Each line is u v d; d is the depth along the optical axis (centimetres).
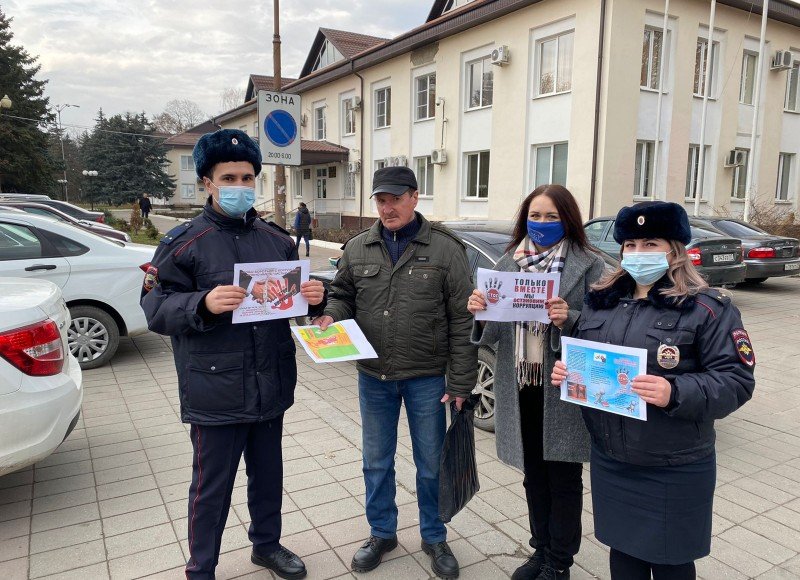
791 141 1759
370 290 261
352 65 2147
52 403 306
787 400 509
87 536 294
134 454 393
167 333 218
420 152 1912
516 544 290
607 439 189
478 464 381
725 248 877
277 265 225
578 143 1341
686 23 1383
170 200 5659
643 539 185
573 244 244
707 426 178
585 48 1299
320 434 427
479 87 1650
